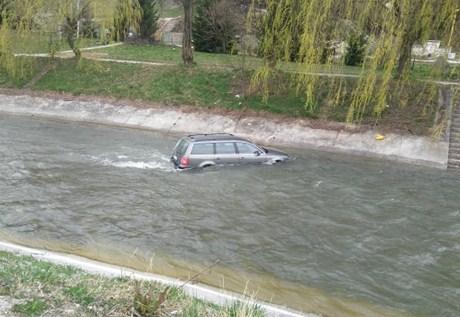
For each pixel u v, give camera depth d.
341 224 14.02
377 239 13.11
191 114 28.28
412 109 24.92
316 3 22.31
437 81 24.70
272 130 25.94
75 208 14.42
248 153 19.36
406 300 10.16
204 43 45.81
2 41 31.66
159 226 13.41
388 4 21.34
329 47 23.83
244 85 29.91
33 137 23.66
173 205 14.98
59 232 12.73
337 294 10.27
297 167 19.84
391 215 14.85
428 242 13.02
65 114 29.58
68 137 24.12
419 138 23.16
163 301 6.43
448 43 20.34
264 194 16.28
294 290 10.30
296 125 25.80
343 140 24.20
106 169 18.50
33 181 16.70
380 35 21.38
